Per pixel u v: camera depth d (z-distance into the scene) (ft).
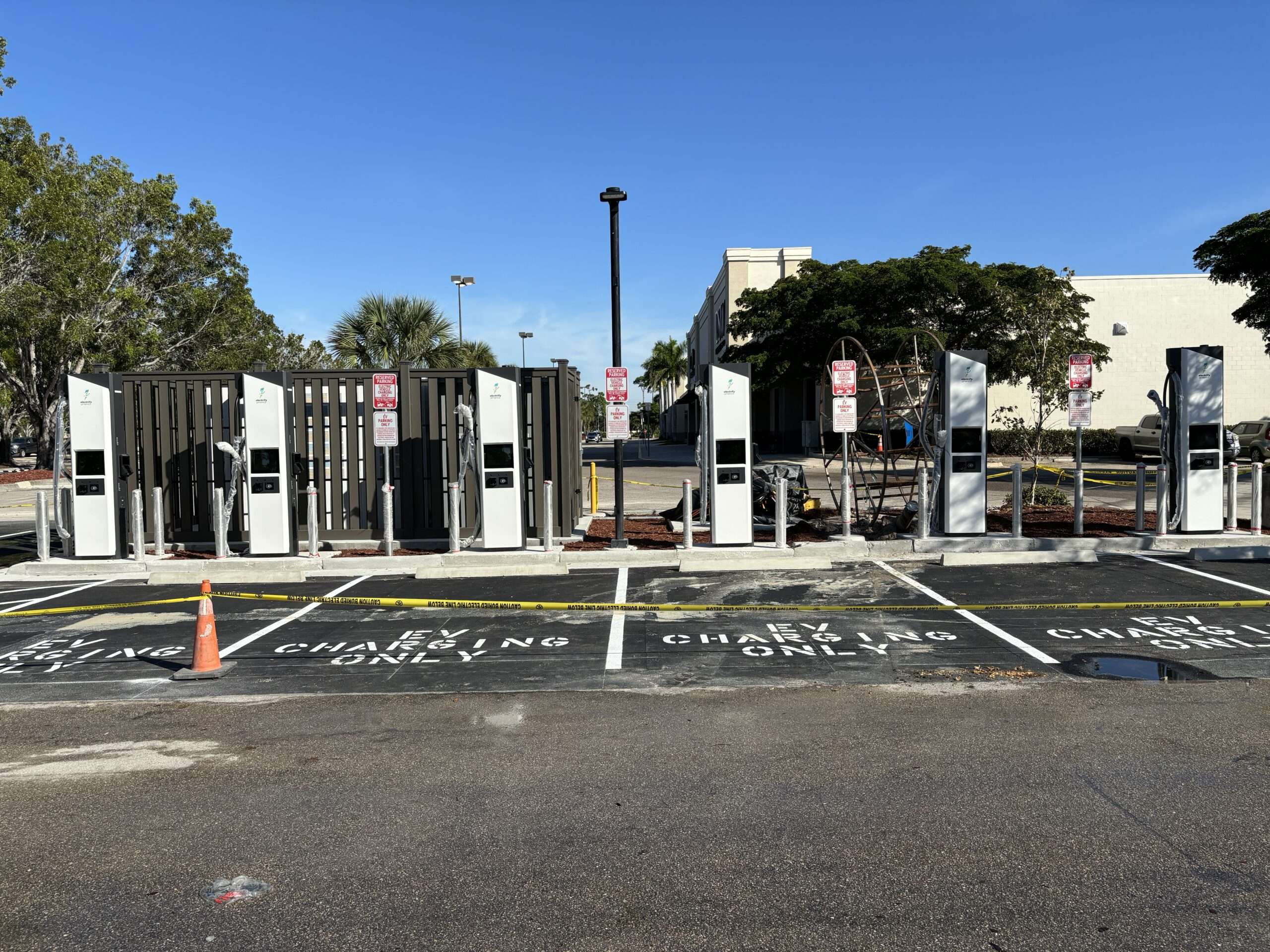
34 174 102.89
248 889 12.59
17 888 12.73
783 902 11.98
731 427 40.81
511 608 31.65
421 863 13.25
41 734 19.36
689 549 40.06
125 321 107.96
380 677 23.34
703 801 15.26
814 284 114.11
